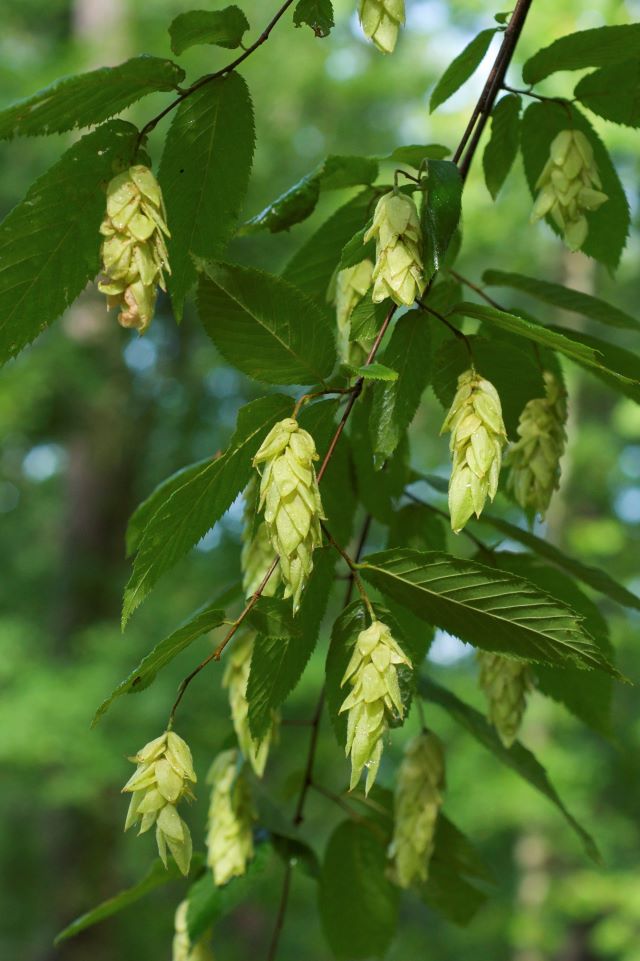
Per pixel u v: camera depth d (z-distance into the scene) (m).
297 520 0.65
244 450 0.71
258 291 0.69
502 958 5.61
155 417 5.16
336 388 0.70
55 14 5.26
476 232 3.71
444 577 0.70
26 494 5.82
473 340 0.76
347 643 0.71
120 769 3.94
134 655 4.23
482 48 0.81
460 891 0.89
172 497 0.70
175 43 0.71
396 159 0.79
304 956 5.41
